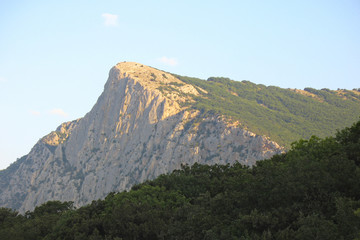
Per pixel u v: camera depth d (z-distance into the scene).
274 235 58.78
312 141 84.81
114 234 81.25
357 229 54.19
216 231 66.50
